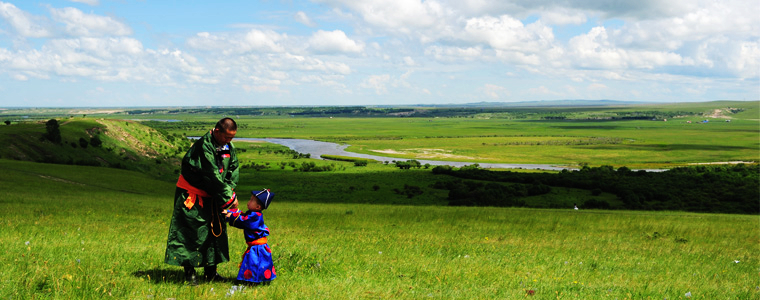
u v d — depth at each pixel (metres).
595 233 20.81
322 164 142.00
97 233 13.72
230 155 6.87
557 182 94.75
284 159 163.88
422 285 8.21
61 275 7.27
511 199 76.25
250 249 7.34
